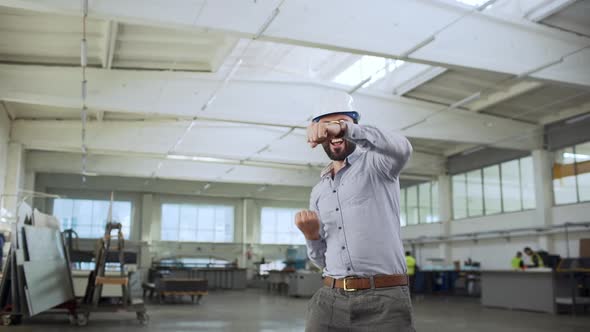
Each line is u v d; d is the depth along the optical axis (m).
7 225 12.93
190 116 12.37
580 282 13.09
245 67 13.00
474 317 11.51
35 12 9.52
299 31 8.39
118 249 10.11
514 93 14.19
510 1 10.22
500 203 19.38
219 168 21.98
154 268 24.30
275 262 27.23
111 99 11.76
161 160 21.02
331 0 8.66
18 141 16.03
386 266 2.14
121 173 20.67
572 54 10.50
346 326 2.14
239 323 10.23
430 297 19.23
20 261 8.45
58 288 9.46
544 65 10.15
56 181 24.19
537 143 17.00
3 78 11.41
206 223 27.12
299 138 18.05
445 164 22.14
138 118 16.45
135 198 25.89
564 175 16.56
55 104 11.71
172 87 12.17
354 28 8.71
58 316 11.05
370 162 2.16
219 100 12.54
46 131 16.20
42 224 10.00
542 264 14.75
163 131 16.58
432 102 15.16
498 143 16.25
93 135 16.22
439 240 22.03
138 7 7.73
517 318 11.30
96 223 24.88
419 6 9.16
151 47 11.18
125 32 10.48
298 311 13.05
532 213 17.70
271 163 21.30
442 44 9.38
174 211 26.66
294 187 28.45
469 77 13.37
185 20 7.90
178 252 26.22
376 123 14.37
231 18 8.09
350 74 16.69
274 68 14.94
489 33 9.85
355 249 2.15
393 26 8.95
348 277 2.16
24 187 19.78
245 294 21.22
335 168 2.33
